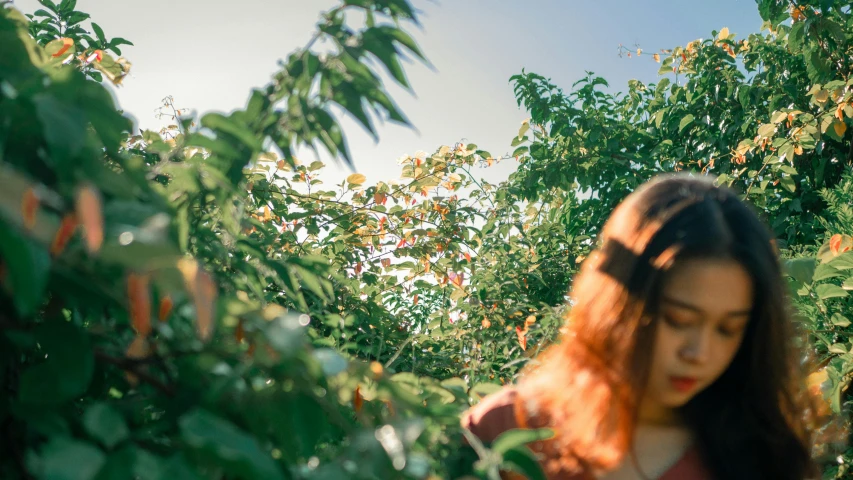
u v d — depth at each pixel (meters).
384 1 0.80
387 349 3.55
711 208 1.15
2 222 0.46
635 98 7.45
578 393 1.21
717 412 1.30
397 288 4.76
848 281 2.47
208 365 0.69
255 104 0.83
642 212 1.20
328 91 0.81
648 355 1.15
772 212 5.82
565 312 2.79
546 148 6.96
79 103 0.63
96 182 0.57
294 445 0.67
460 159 4.71
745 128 6.11
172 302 0.60
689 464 1.27
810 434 1.46
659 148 6.73
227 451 0.50
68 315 0.77
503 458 0.75
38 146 0.60
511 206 5.59
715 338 1.14
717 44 6.62
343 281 1.48
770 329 1.24
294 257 1.19
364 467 0.63
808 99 5.97
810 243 5.61
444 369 3.56
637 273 1.16
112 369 0.77
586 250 5.77
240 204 1.05
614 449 1.19
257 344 0.66
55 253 0.51
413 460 0.67
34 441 0.63
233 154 0.75
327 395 0.71
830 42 5.21
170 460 0.51
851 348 2.39
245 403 0.67
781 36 5.58
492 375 2.94
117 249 0.51
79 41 2.88
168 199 0.74
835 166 5.74
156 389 0.74
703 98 6.80
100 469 0.49
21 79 0.62
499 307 4.30
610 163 6.72
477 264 4.95
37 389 0.58
